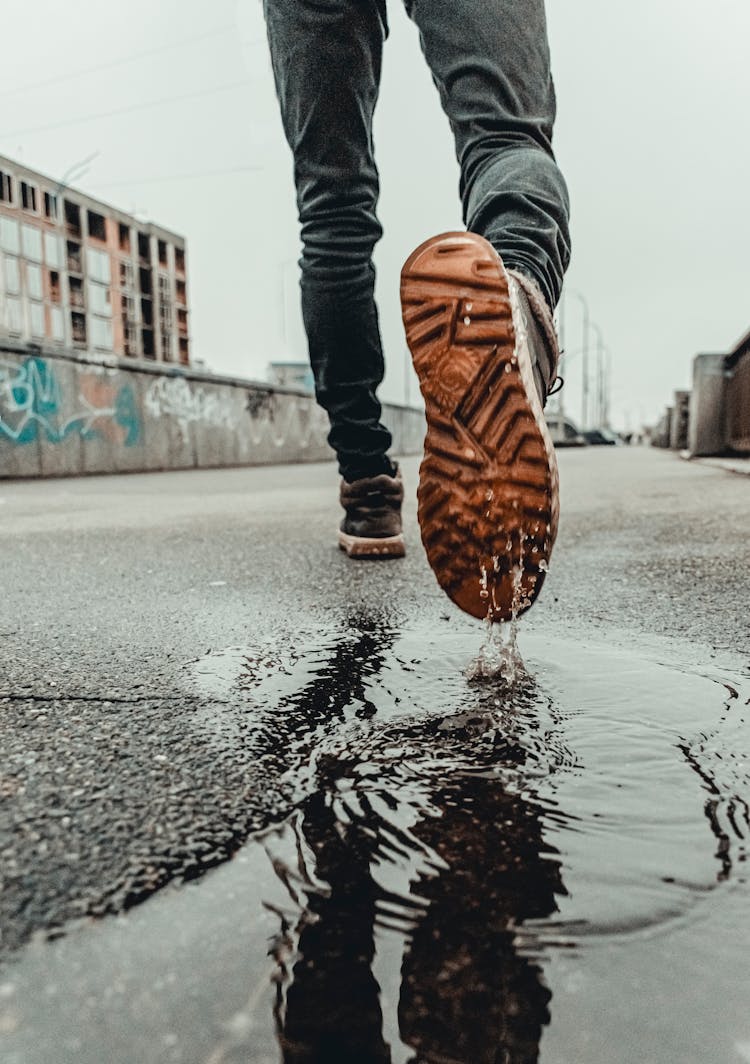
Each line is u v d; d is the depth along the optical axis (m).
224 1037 0.51
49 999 0.55
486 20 1.47
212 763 0.93
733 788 0.84
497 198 1.38
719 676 1.21
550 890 0.66
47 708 1.13
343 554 2.54
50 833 0.77
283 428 17.06
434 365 1.14
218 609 1.77
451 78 1.52
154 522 3.74
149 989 0.56
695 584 1.96
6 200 62.03
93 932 0.62
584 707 1.08
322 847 0.74
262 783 0.87
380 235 2.03
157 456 12.11
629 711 1.06
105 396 10.83
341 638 1.48
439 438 1.15
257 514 4.06
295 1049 0.50
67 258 67.19
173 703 1.14
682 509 3.89
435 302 1.13
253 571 2.26
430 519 1.18
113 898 0.66
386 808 0.81
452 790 0.84
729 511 3.75
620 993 0.54
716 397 11.30
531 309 1.22
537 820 0.77
